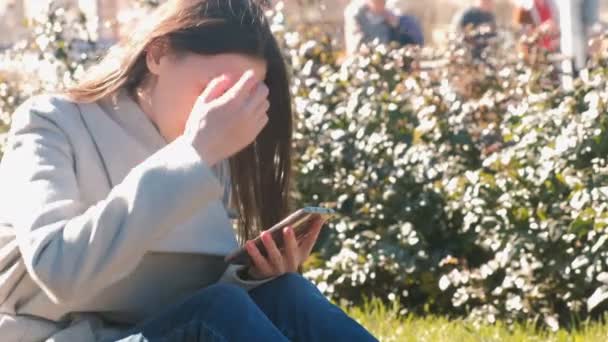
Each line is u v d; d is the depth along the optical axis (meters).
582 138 5.47
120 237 2.67
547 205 5.55
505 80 7.18
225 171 3.42
